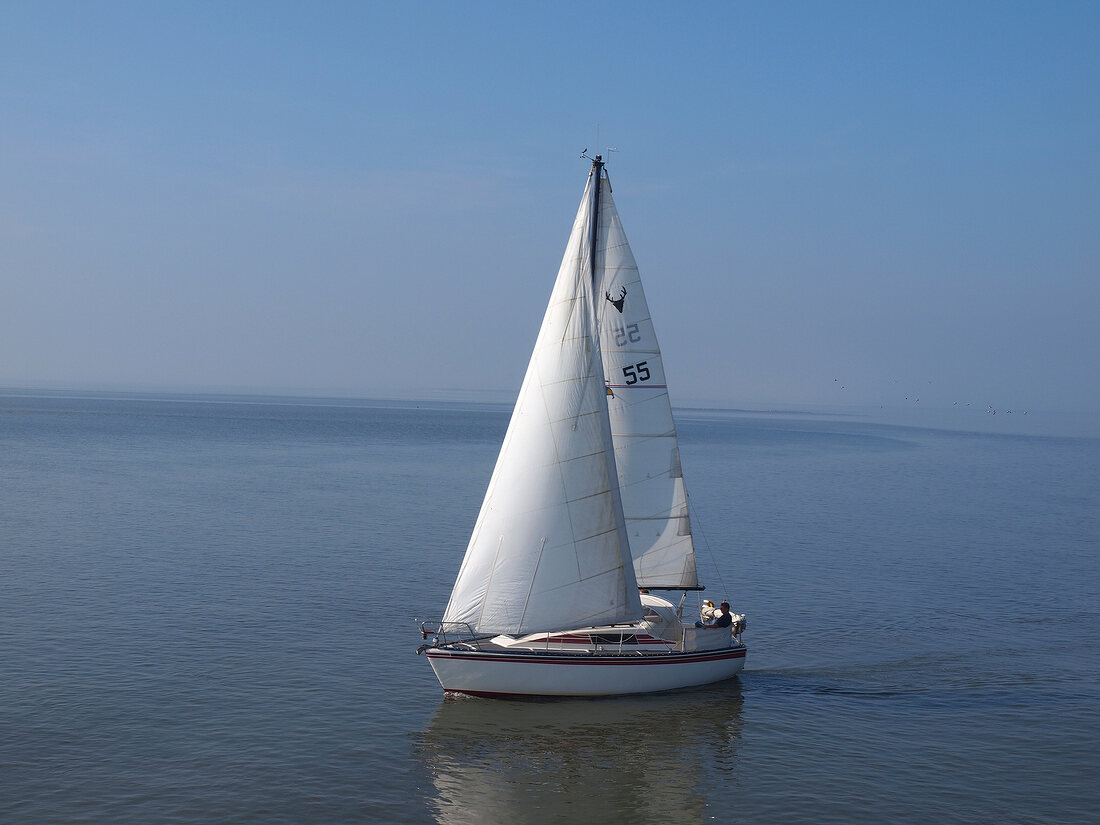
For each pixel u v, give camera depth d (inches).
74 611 1745.8
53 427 7780.5
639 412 1373.0
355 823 970.1
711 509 3543.3
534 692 1307.8
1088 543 2928.2
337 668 1457.9
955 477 5403.5
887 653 1615.4
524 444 1266.0
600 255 1355.8
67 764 1078.4
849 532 3029.0
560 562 1258.6
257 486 3895.2
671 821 994.7
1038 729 1266.0
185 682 1371.8
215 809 986.1
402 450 6348.4
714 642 1396.4
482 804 1021.2
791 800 1048.8
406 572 2220.7
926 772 1126.4
